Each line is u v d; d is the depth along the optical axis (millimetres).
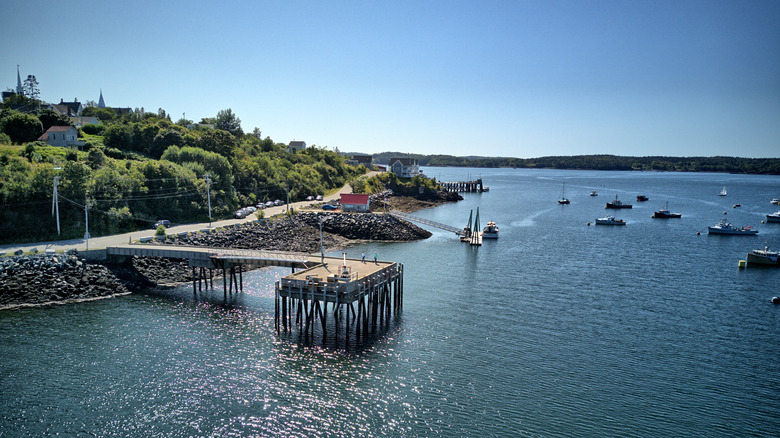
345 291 50406
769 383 43688
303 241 98438
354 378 43281
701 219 157750
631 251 102250
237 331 53094
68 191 83688
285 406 38688
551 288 71938
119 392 39938
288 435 35000
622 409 39062
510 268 84312
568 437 35312
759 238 121312
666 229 135125
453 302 64500
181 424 35938
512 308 62375
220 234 88562
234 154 146250
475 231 111688
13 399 38438
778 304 66125
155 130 140750
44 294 59969
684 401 40469
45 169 83812
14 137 119312
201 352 47562
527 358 47656
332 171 195875
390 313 59875
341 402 39344
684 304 65312
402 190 196250
